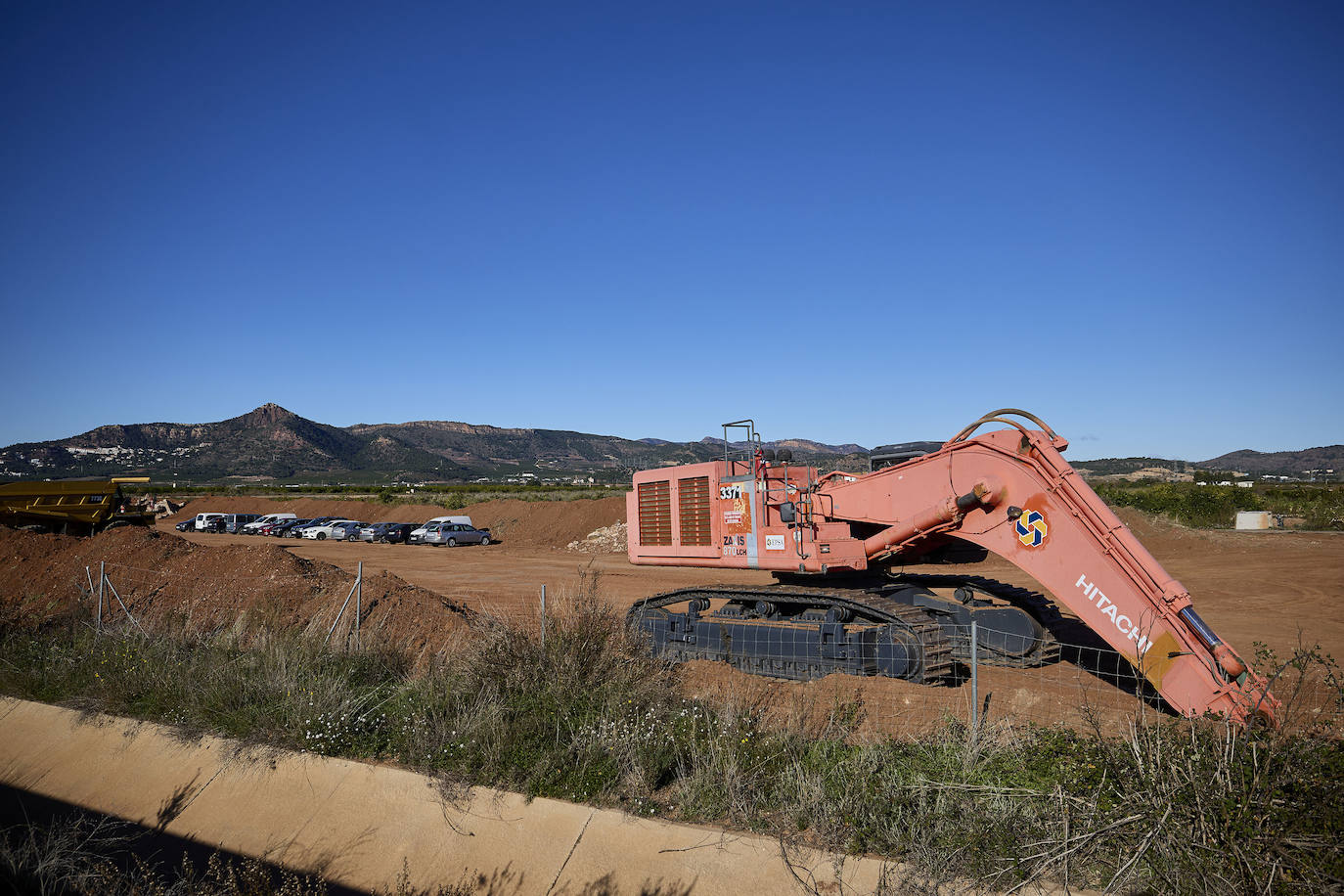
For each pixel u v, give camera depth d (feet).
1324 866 13.75
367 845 21.62
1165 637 22.18
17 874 20.56
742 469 35.88
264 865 21.74
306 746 25.43
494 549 129.59
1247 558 77.77
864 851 17.42
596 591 40.01
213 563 49.16
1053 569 24.70
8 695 33.12
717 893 17.29
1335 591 58.80
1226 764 15.67
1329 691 27.89
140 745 28.09
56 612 44.50
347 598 37.55
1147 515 97.55
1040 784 18.11
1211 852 14.57
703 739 22.49
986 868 16.05
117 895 19.95
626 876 18.39
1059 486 24.88
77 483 79.71
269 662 30.89
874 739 22.02
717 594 35.63
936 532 28.73
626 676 26.68
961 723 22.79
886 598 33.06
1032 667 33.55
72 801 26.73
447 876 20.10
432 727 25.38
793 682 31.24
